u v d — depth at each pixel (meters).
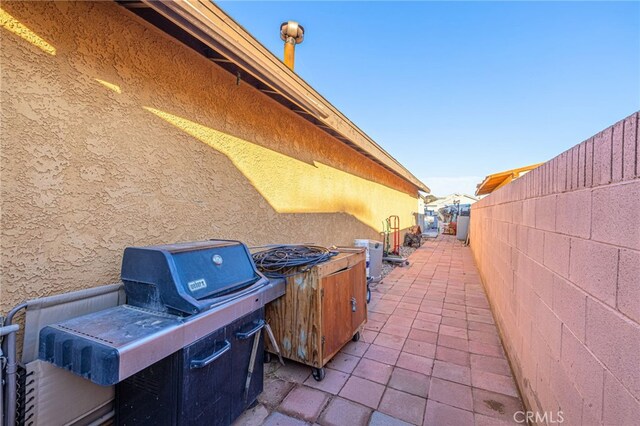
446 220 25.50
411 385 2.47
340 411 2.14
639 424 0.96
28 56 1.46
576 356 1.43
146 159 2.06
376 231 8.25
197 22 1.76
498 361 2.89
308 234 4.40
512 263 2.94
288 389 2.40
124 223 1.92
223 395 1.79
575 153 1.50
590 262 1.32
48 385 1.46
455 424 2.04
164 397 1.54
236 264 2.03
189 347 1.52
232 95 2.88
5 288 1.41
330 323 2.64
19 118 1.43
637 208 0.99
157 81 2.13
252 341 2.06
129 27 1.93
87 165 1.71
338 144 5.54
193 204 2.44
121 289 1.86
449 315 4.16
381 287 5.69
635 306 1.00
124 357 1.21
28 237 1.48
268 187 3.45
